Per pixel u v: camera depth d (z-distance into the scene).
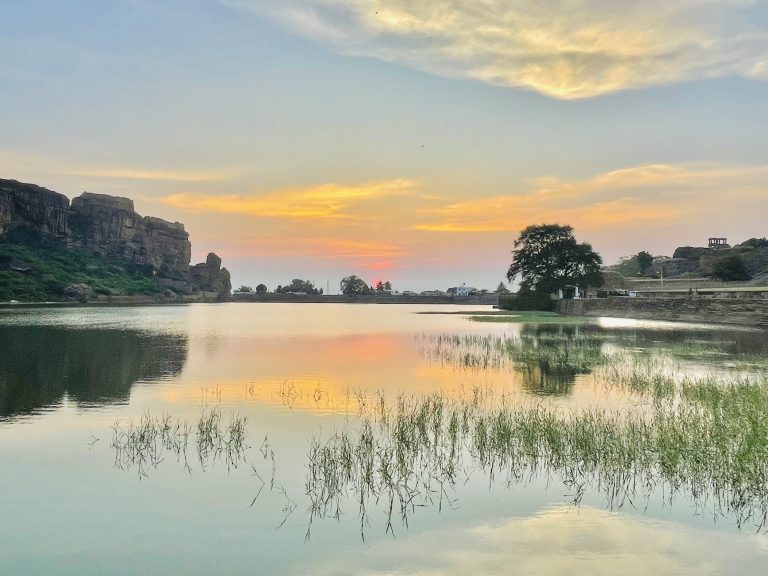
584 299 92.06
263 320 82.19
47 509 10.56
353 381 24.36
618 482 11.59
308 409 18.72
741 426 14.24
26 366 28.41
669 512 10.16
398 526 9.73
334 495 11.09
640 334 48.03
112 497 11.12
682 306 68.56
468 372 26.94
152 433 15.49
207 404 19.53
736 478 11.12
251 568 8.41
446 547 8.95
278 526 9.79
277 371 27.38
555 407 18.81
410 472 12.25
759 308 56.12
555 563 8.40
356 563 8.50
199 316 95.50
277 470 12.58
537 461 12.88
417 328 60.47
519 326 61.94
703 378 23.77
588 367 28.09
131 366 28.77
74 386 22.95
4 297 139.75
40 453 13.83
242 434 15.52
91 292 164.00
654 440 13.72
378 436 15.28
